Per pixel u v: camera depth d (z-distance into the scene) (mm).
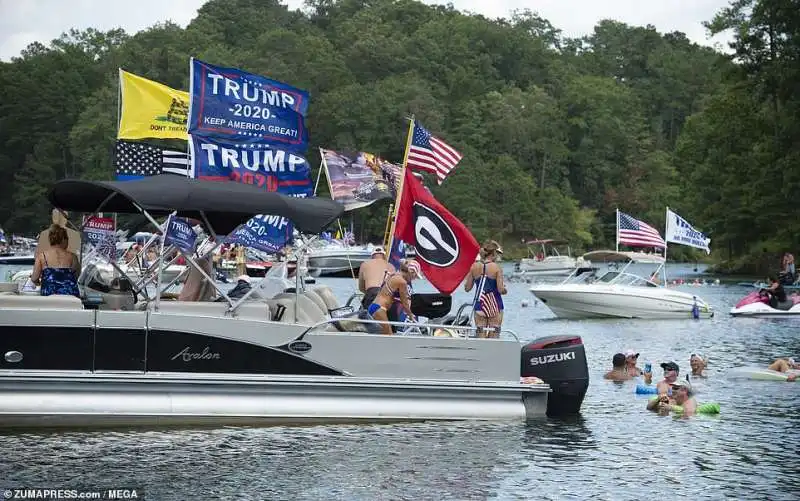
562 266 108375
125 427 16656
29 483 14047
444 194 178750
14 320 16203
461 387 18078
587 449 16859
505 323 43500
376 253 20891
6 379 16125
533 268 110812
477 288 21797
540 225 192250
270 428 17188
